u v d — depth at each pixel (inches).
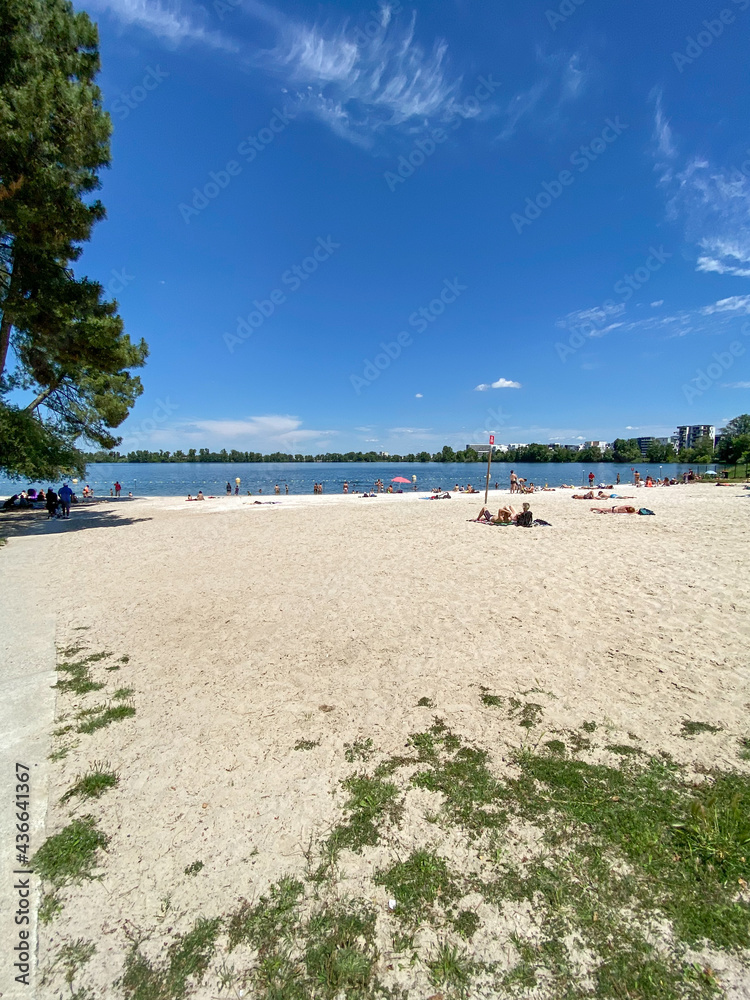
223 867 97.5
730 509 734.5
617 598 275.1
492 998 72.6
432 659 200.1
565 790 117.8
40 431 778.2
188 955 80.1
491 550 434.3
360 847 102.0
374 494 1477.6
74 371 759.7
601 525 593.6
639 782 119.7
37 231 525.3
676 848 98.7
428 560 394.3
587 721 150.5
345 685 179.0
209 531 615.2
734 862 94.3
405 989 74.4
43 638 230.2
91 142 554.3
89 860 99.2
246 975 76.9
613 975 74.9
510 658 198.8
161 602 288.2
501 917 85.4
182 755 136.1
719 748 133.5
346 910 87.8
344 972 76.8
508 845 101.1
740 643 206.4
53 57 524.1
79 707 164.1
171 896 91.1
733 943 79.4
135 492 2132.1
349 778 125.4
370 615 257.0
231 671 192.4
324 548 464.4
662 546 434.3
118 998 73.4
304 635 230.4
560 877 92.8
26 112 484.1
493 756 133.4
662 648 203.8
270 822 109.9
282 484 2746.1
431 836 104.5
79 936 83.4
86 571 376.8
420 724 151.6
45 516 855.1
